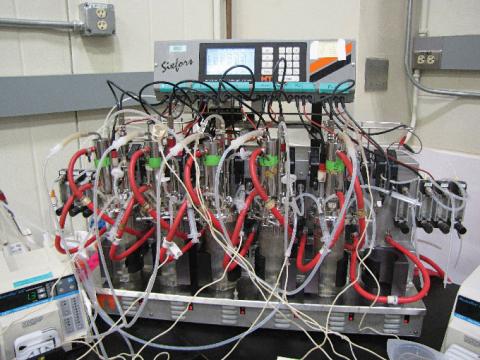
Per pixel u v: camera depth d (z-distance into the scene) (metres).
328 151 1.06
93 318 1.11
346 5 1.96
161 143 1.07
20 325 1.03
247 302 1.09
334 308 1.07
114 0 1.91
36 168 1.77
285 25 2.20
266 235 1.12
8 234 1.51
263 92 1.23
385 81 2.08
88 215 1.15
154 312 1.17
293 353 1.06
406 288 1.13
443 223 1.12
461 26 1.96
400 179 1.13
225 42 1.26
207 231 1.12
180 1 2.17
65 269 1.12
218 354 1.06
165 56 1.28
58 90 1.75
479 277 1.04
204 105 1.29
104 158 1.06
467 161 1.98
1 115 1.59
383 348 1.07
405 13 2.06
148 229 1.22
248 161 1.14
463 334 0.97
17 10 1.63
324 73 1.21
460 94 1.95
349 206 1.07
